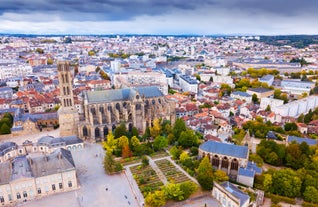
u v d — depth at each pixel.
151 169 164.88
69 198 137.00
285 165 171.00
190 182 140.50
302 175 142.62
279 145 174.62
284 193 136.38
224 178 146.50
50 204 132.12
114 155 183.38
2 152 173.25
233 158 158.38
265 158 173.12
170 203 132.50
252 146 191.75
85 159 176.88
